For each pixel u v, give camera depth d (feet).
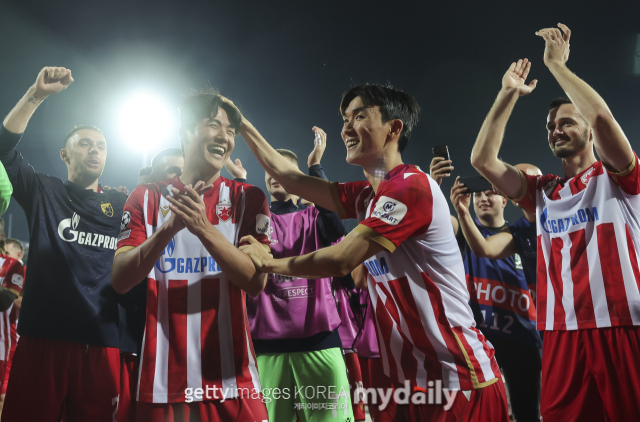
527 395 10.68
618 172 7.29
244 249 6.03
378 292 6.10
